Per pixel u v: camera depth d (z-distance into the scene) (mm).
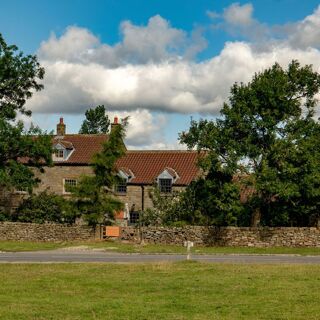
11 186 51406
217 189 44719
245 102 42844
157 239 45438
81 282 20531
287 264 27875
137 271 23938
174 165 59031
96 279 21328
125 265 26328
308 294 18000
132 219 56500
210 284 20078
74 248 40250
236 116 42219
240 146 42281
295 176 41531
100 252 37688
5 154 49375
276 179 40969
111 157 48344
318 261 31562
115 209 48344
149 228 45719
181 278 21672
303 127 42438
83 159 58875
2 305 16047
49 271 23922
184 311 15359
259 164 42438
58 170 58938
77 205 48500
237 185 43812
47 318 14406
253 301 16828
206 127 43469
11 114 50094
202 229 44594
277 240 43406
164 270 24281
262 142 43062
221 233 44312
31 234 47625
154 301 16812
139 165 59781
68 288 19172
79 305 16078
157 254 36781
